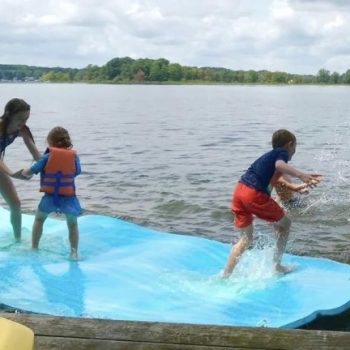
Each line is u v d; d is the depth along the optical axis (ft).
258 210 13.76
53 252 15.47
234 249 13.89
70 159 15.23
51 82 300.40
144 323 7.64
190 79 280.51
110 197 24.44
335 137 50.24
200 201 23.48
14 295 12.61
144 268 14.38
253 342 7.30
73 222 15.07
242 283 13.46
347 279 13.85
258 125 63.26
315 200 22.80
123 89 223.10
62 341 7.42
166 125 62.75
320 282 13.58
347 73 294.66
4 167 15.34
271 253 15.12
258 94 181.78
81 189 26.08
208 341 7.36
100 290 13.00
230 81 285.43
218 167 32.60
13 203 16.15
